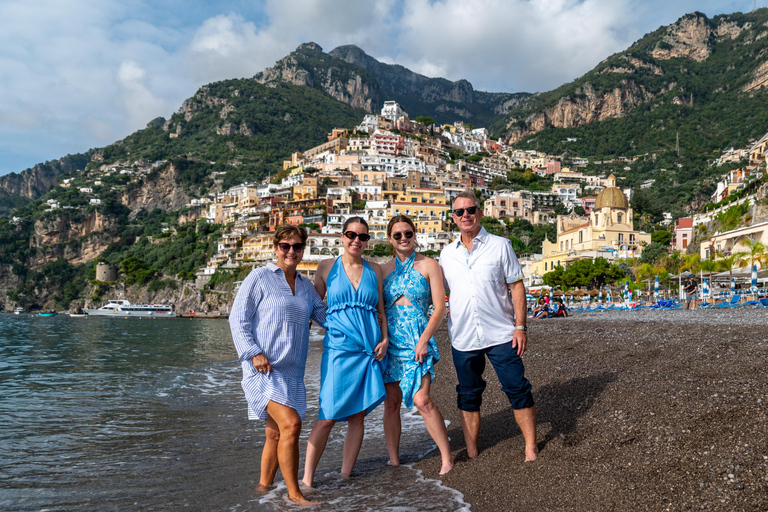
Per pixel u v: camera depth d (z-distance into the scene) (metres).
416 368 5.45
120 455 6.88
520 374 5.32
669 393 5.77
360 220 5.37
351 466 5.60
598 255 77.44
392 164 181.12
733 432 4.51
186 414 9.95
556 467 4.88
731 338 7.88
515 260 5.45
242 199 178.12
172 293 147.12
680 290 37.50
